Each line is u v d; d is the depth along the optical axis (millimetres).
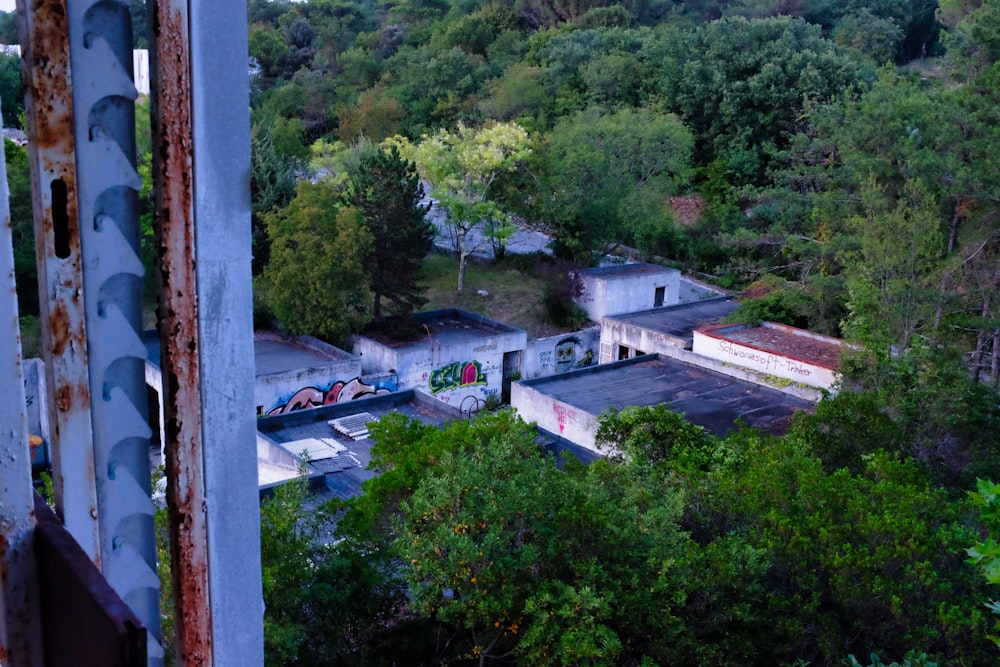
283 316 30094
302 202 30375
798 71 49000
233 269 2232
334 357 29312
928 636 10070
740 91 49062
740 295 33625
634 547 10367
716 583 10508
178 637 2367
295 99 57719
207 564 2316
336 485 19141
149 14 2020
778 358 25594
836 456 16312
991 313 25266
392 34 70062
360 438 21750
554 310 38875
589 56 55875
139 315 2254
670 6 69125
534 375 33594
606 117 45312
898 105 29359
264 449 19781
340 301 30078
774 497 12531
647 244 46781
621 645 9516
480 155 40000
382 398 23828
